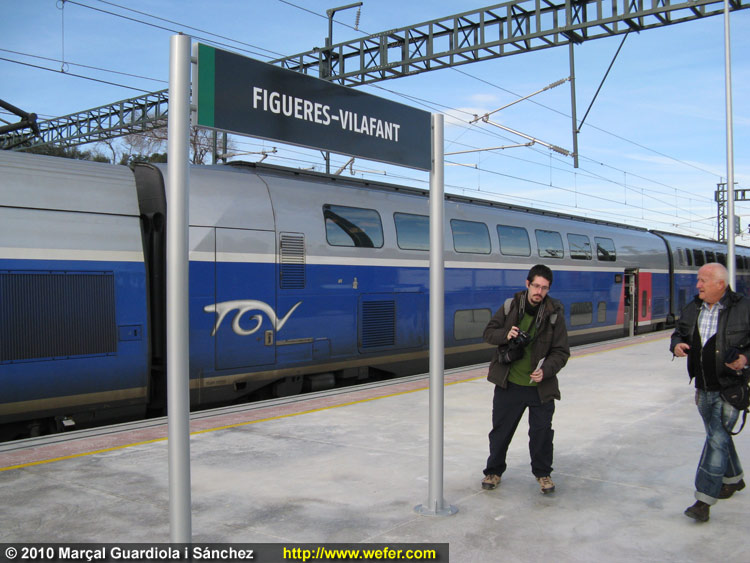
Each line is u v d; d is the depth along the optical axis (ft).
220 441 20.25
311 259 30.83
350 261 32.71
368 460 18.15
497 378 15.06
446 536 12.76
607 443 19.84
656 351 44.50
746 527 13.15
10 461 17.92
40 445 19.67
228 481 16.30
